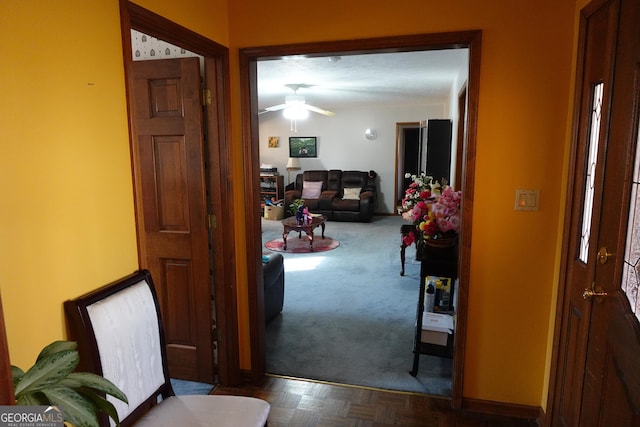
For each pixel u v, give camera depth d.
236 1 2.18
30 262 1.12
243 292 2.44
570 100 1.86
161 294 2.44
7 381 0.65
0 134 1.02
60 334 1.21
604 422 1.34
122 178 1.46
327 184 8.57
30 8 1.09
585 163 1.68
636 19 1.21
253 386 2.46
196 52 2.05
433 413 2.18
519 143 1.94
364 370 2.62
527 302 2.05
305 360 2.75
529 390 2.13
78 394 0.86
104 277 1.39
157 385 1.56
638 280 1.15
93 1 1.31
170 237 2.36
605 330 1.36
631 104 1.23
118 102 1.43
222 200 2.30
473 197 2.02
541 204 1.97
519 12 1.87
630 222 1.23
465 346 2.16
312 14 2.09
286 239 6.08
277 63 4.14
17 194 1.07
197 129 2.20
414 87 5.83
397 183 8.62
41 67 1.13
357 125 8.64
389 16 2.00
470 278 2.09
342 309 3.64
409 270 4.77
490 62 1.92
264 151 9.32
